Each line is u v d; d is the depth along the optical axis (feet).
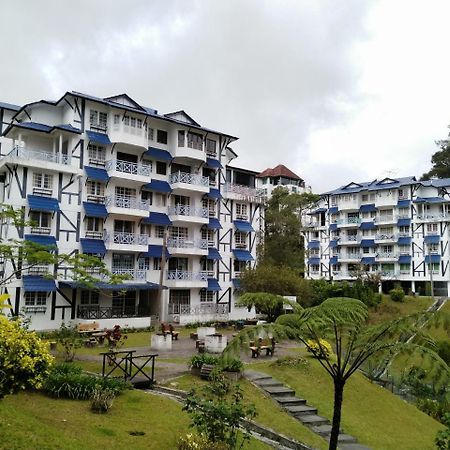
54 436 30.76
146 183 124.47
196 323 127.44
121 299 120.67
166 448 34.14
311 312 37.93
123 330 108.06
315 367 69.46
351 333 39.45
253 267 142.92
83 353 74.49
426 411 67.41
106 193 118.83
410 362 35.76
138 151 125.80
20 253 62.90
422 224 198.90
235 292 147.54
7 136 113.39
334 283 183.52
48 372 34.83
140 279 122.21
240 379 59.62
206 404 34.81
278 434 44.52
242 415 34.94
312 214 236.43
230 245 148.46
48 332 98.07
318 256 233.55
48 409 38.86
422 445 52.13
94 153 117.60
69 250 109.91
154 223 126.82
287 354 80.43
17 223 66.28
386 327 38.32
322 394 60.64
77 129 112.57
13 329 33.55
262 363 71.20
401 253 203.82
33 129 109.09
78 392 43.27
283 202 196.54
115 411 41.22
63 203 110.01
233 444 34.12
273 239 188.24
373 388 67.36
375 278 187.83
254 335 38.68
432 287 181.27
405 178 214.28
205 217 137.59
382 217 210.18
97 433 34.76
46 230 106.32
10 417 32.04
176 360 71.41
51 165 106.83
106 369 60.34
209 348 78.07
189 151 133.39
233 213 150.61
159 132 133.28
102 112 119.14
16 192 102.73
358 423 54.39
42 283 102.53
